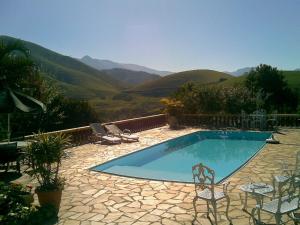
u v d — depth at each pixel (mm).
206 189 6543
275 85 31906
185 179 9891
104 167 11719
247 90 23562
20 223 6012
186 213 6699
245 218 6305
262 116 20375
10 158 10156
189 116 22891
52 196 6863
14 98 8352
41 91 16984
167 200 7547
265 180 9062
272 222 6074
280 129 19938
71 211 6961
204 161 14281
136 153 14023
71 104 25281
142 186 8734
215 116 22344
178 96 24062
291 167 10383
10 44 10859
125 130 17484
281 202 5074
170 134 18906
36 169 7062
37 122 18500
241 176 9562
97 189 8531
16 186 7195
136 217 6551
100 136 15914
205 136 20062
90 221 6402
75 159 12367
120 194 8070
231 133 19469
